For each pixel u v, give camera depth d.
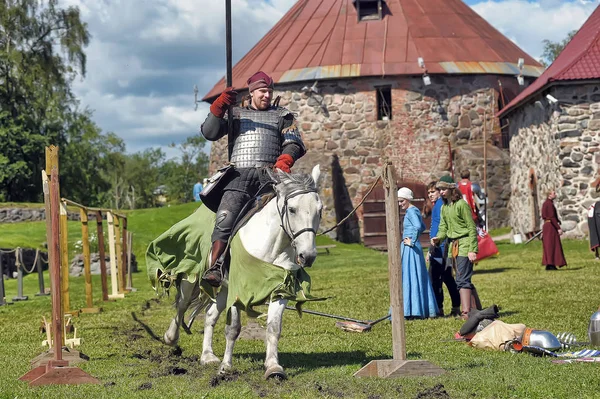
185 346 9.76
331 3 40.38
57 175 7.77
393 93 36.88
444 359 8.19
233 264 7.45
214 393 6.67
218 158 41.00
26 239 29.56
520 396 6.30
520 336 8.73
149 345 9.90
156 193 118.56
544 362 7.82
